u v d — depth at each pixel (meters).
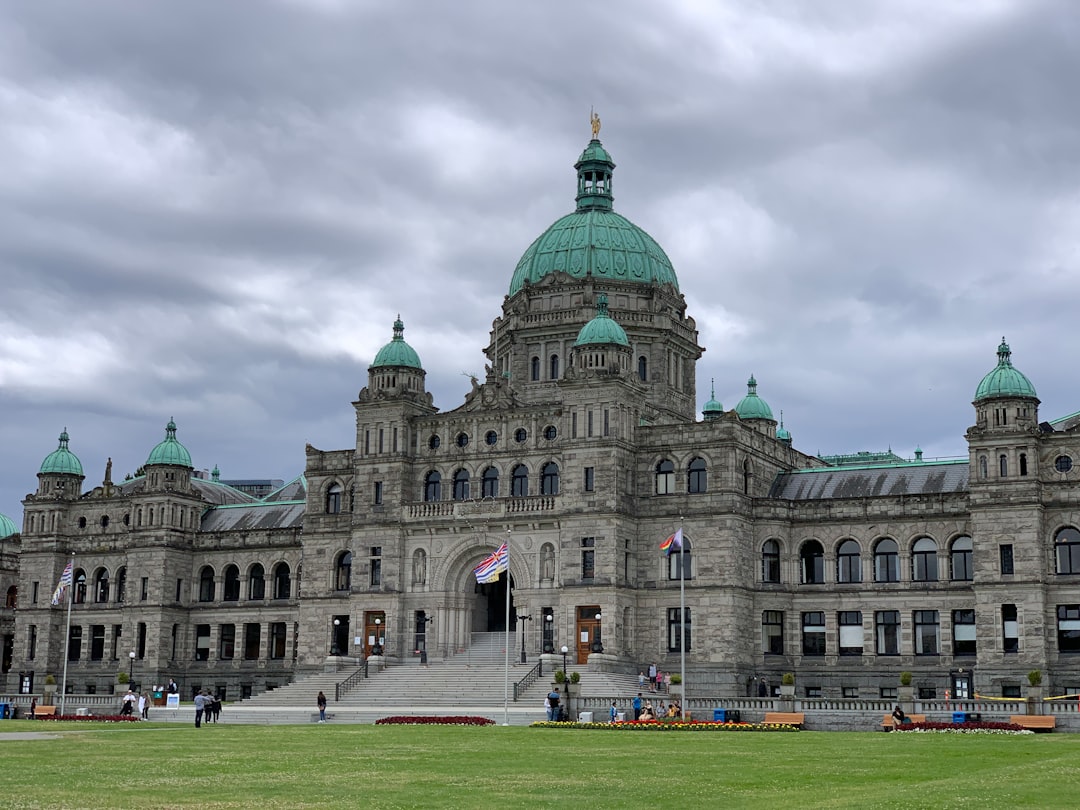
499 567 92.75
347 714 92.81
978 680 98.56
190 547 132.38
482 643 111.25
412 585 112.56
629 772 48.53
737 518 105.81
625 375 108.25
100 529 137.88
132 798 40.31
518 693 96.62
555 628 106.62
